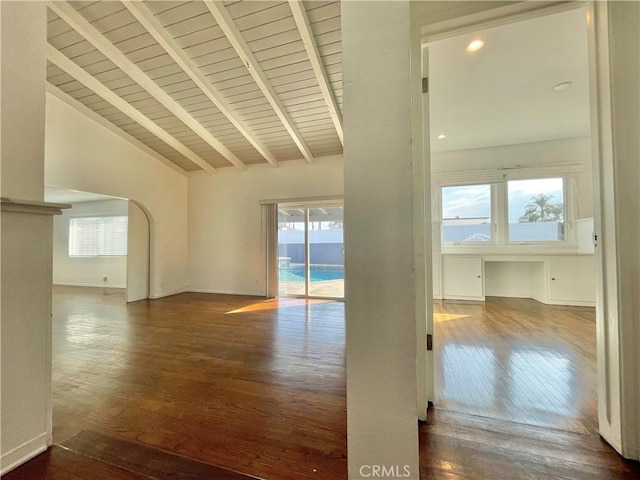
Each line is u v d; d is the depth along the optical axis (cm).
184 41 302
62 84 374
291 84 361
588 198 446
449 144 478
